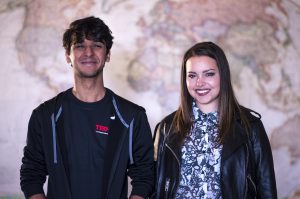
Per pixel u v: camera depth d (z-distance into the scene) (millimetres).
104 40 1654
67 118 1640
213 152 1555
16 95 2803
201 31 2783
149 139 1727
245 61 2768
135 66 2781
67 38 1678
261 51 2775
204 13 2785
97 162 1610
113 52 2789
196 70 1582
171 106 2773
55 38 2801
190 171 1551
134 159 1719
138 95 2779
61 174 1600
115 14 2797
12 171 2781
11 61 2807
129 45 2787
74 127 1628
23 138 2787
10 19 2820
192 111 1653
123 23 2793
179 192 1560
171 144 1633
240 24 2781
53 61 2797
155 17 2791
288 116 2766
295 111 2766
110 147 1625
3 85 2809
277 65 2773
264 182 1553
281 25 2791
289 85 2770
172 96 2773
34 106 2793
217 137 1562
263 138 1580
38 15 2811
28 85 2801
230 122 1577
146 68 2775
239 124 1594
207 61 1574
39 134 1668
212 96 1589
